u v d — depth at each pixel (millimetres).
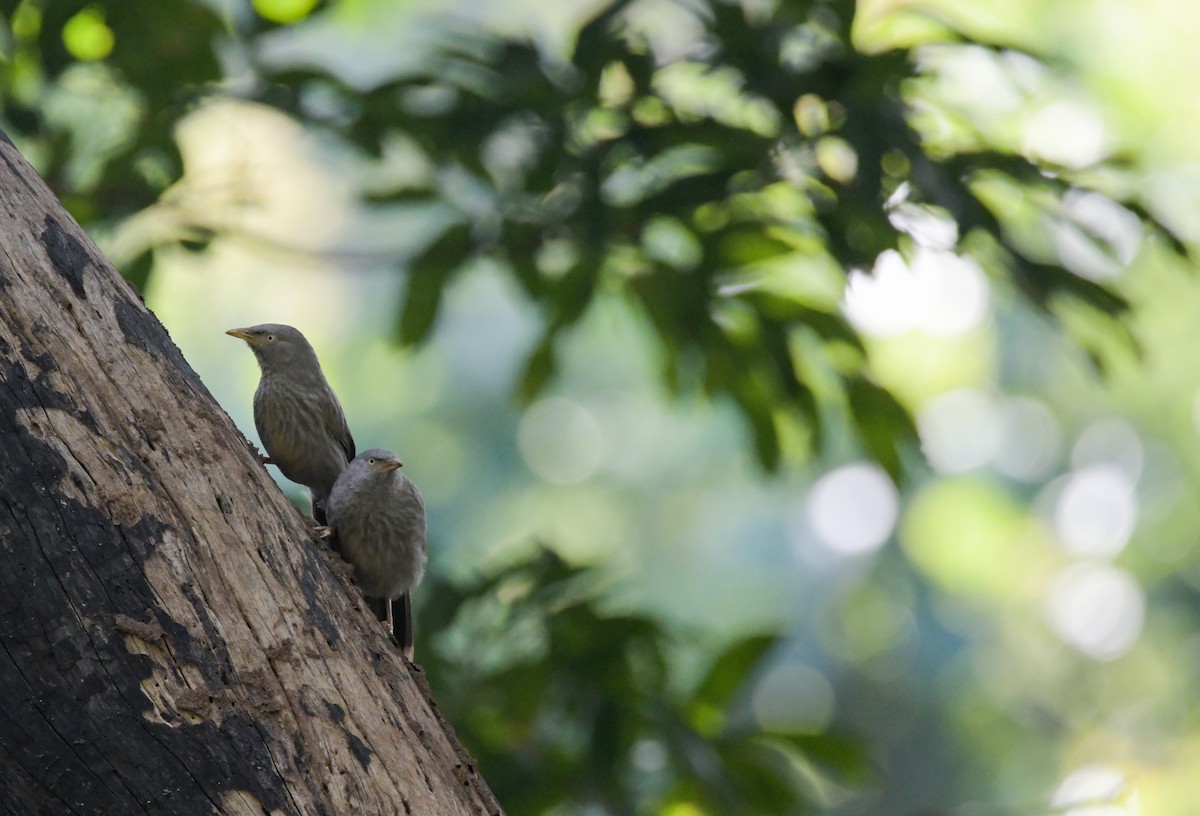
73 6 10703
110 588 5609
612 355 33094
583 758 10758
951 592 34125
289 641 5988
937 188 9766
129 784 5434
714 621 34125
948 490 33375
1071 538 32875
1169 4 25656
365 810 5898
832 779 11008
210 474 6082
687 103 10961
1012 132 11273
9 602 5449
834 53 10281
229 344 32906
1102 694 32344
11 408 5684
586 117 10852
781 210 10773
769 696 33750
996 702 32875
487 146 10812
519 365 11547
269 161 15109
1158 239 10227
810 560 34562
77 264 6141
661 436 34062
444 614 11047
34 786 5371
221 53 11141
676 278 10852
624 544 34094
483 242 11102
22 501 5574
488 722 10898
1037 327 31062
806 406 11188
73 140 11500
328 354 33219
